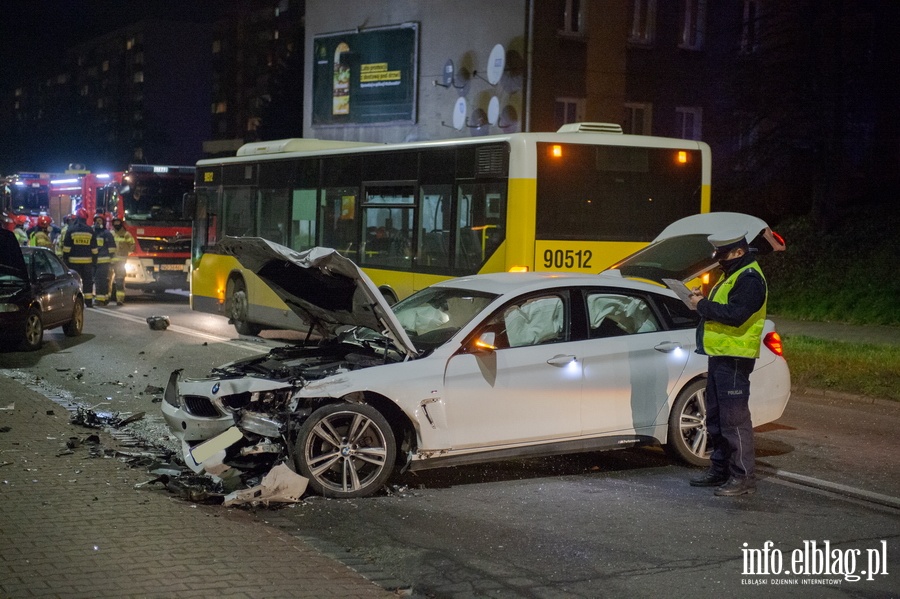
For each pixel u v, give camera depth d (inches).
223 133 4298.7
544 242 489.1
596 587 213.5
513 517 265.9
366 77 1396.4
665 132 1198.3
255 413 281.4
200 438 290.4
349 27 1425.9
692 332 324.5
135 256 992.2
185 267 1011.9
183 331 701.9
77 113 4018.2
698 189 522.6
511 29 1140.5
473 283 323.0
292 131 1956.2
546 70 1124.5
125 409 404.2
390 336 293.1
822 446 365.1
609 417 306.8
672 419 317.7
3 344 589.3
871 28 1131.3
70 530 231.9
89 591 192.5
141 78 4537.4
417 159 543.5
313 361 304.8
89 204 1111.0
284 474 272.8
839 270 879.7
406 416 285.6
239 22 4106.8
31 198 1339.8
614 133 510.6
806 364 542.6
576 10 1146.0
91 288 914.7
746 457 289.3
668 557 234.2
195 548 222.8
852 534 255.1
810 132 1000.9
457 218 515.5
